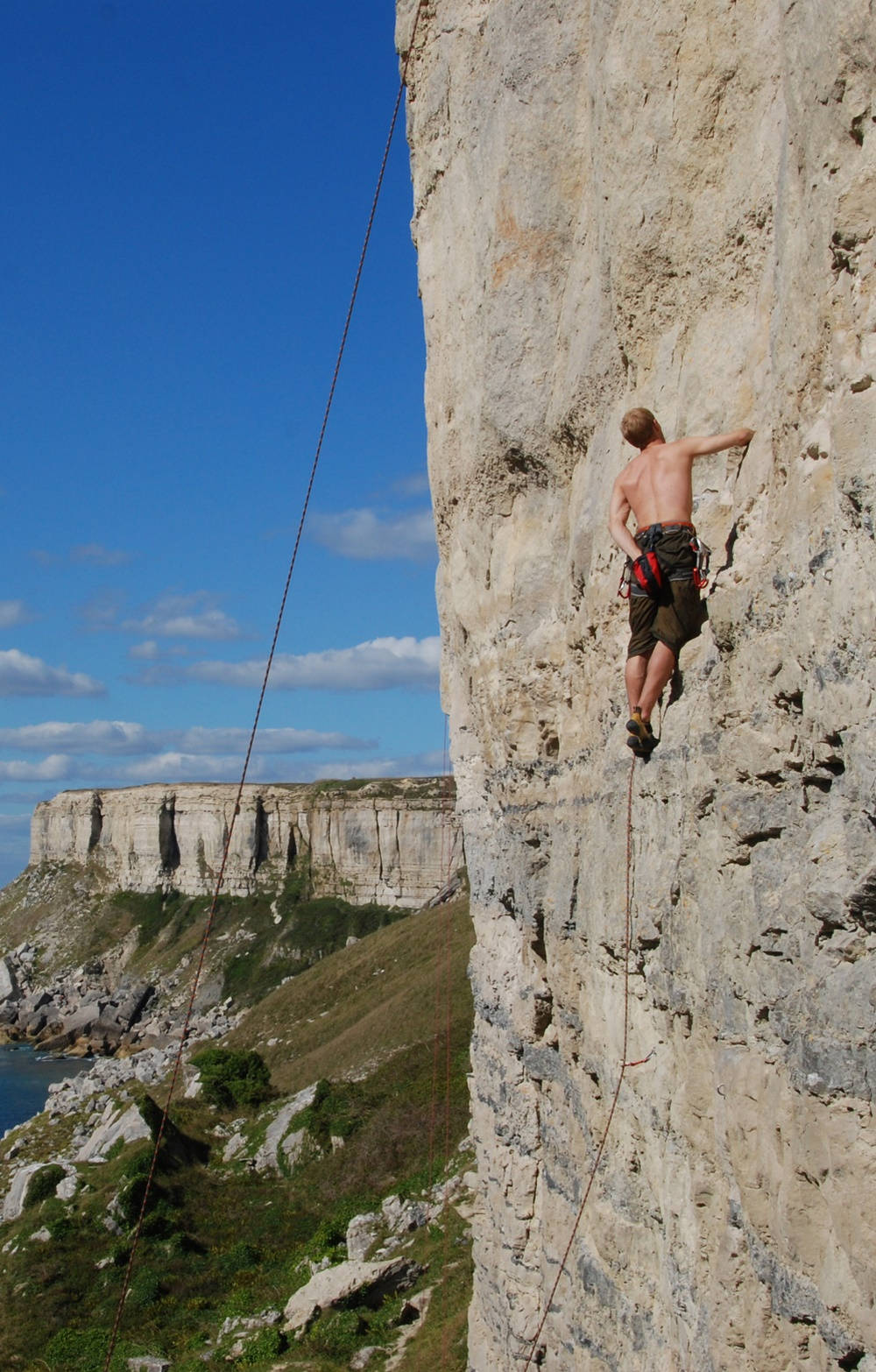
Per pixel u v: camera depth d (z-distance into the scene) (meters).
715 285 8.32
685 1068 8.09
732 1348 7.12
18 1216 44.28
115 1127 49.06
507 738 12.69
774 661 6.68
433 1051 51.81
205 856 143.88
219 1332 32.12
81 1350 32.47
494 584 13.02
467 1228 30.58
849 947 5.96
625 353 9.61
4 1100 90.06
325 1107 47.72
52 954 144.12
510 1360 13.41
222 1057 57.47
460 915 79.81
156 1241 38.97
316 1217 40.09
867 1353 5.76
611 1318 9.79
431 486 15.47
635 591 8.12
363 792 132.88
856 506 5.74
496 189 12.23
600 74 9.57
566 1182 11.80
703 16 8.27
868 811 5.67
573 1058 11.43
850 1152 5.84
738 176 8.02
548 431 11.69
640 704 8.13
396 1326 27.64
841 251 5.93
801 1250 6.30
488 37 12.67
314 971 83.94
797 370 6.57
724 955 7.26
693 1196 7.78
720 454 8.01
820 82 6.06
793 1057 6.38
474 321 13.23
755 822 6.88
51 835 167.38
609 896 9.60
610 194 9.36
